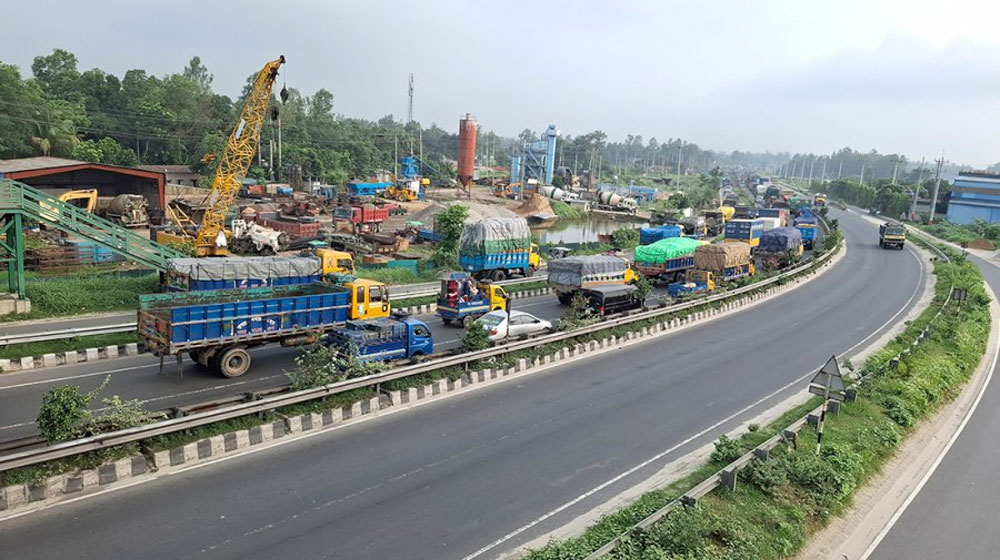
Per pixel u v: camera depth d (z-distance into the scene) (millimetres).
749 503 13781
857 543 13555
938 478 17172
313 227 55656
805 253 66500
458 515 12844
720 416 19688
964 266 54562
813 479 14773
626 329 29516
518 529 12445
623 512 12844
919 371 24266
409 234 60594
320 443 15922
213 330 19891
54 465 12844
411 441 16391
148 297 20875
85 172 59250
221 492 13102
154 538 11266
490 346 23609
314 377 17609
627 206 116750
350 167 126688
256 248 47875
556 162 195250
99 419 13977
